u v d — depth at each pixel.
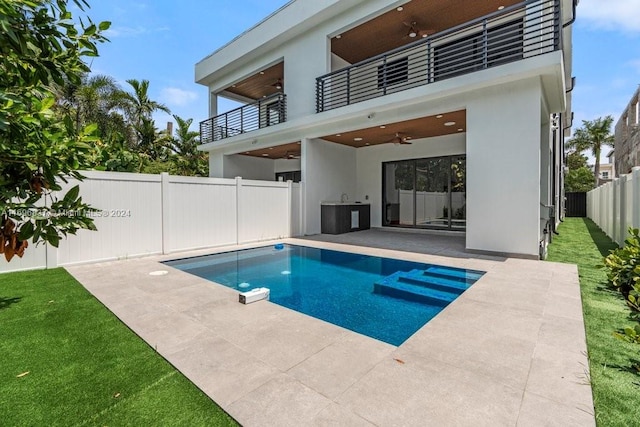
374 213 12.81
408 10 8.98
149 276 5.45
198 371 2.45
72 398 2.12
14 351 2.77
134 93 19.64
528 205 6.57
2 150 1.48
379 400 2.08
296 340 2.99
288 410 1.99
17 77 1.71
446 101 7.67
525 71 6.22
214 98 15.23
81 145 1.74
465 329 3.21
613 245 8.50
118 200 6.81
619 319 3.41
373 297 4.95
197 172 22.28
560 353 2.70
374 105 8.58
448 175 11.06
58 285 4.86
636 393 2.14
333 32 10.09
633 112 23.00
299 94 11.14
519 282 4.88
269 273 6.49
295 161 15.54
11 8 1.36
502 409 1.99
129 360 2.62
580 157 37.28
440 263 6.43
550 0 6.18
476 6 8.80
